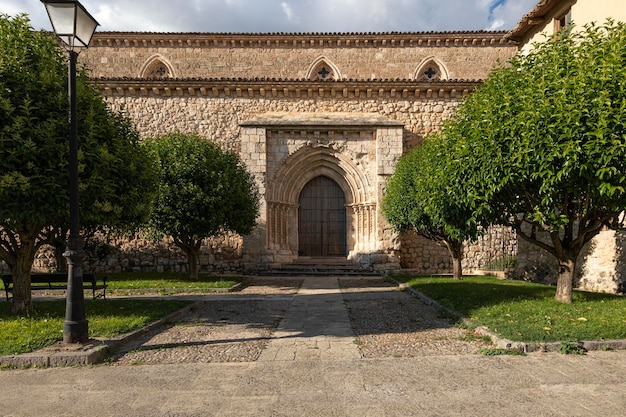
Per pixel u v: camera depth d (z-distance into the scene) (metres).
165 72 19.83
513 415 3.39
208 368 4.66
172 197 11.84
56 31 5.18
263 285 12.76
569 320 6.06
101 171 6.86
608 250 11.20
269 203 16.45
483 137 6.77
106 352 5.21
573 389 3.91
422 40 19.25
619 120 5.59
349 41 19.34
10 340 5.35
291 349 5.42
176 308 8.16
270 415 3.44
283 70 19.50
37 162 6.15
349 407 3.57
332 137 16.86
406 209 12.80
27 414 3.53
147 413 3.51
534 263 14.51
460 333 6.13
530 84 6.66
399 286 12.02
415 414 3.43
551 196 6.61
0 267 15.62
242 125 16.34
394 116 17.31
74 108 5.44
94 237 15.39
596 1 11.16
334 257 17.62
